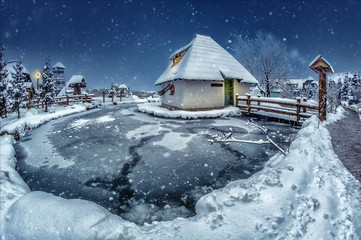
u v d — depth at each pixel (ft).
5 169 13.65
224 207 8.50
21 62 46.03
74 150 20.39
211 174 14.83
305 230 6.65
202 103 42.65
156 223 9.42
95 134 26.37
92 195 12.42
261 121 32.65
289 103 30.76
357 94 107.14
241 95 47.83
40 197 8.28
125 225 7.48
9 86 41.63
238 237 6.81
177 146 20.86
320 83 25.38
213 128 27.94
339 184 8.98
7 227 7.18
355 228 6.50
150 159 17.69
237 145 20.83
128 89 144.77
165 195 12.30
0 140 20.66
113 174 15.11
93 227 6.56
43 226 6.77
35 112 43.27
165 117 38.19
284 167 10.72
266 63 82.23
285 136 23.39
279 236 6.53
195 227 7.61
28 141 24.02
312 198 8.03
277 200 8.37
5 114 41.34
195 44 47.29
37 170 16.07
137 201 11.73
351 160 12.42
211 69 42.75
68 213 7.11
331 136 18.28
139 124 31.89
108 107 59.93
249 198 8.73
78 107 52.29
